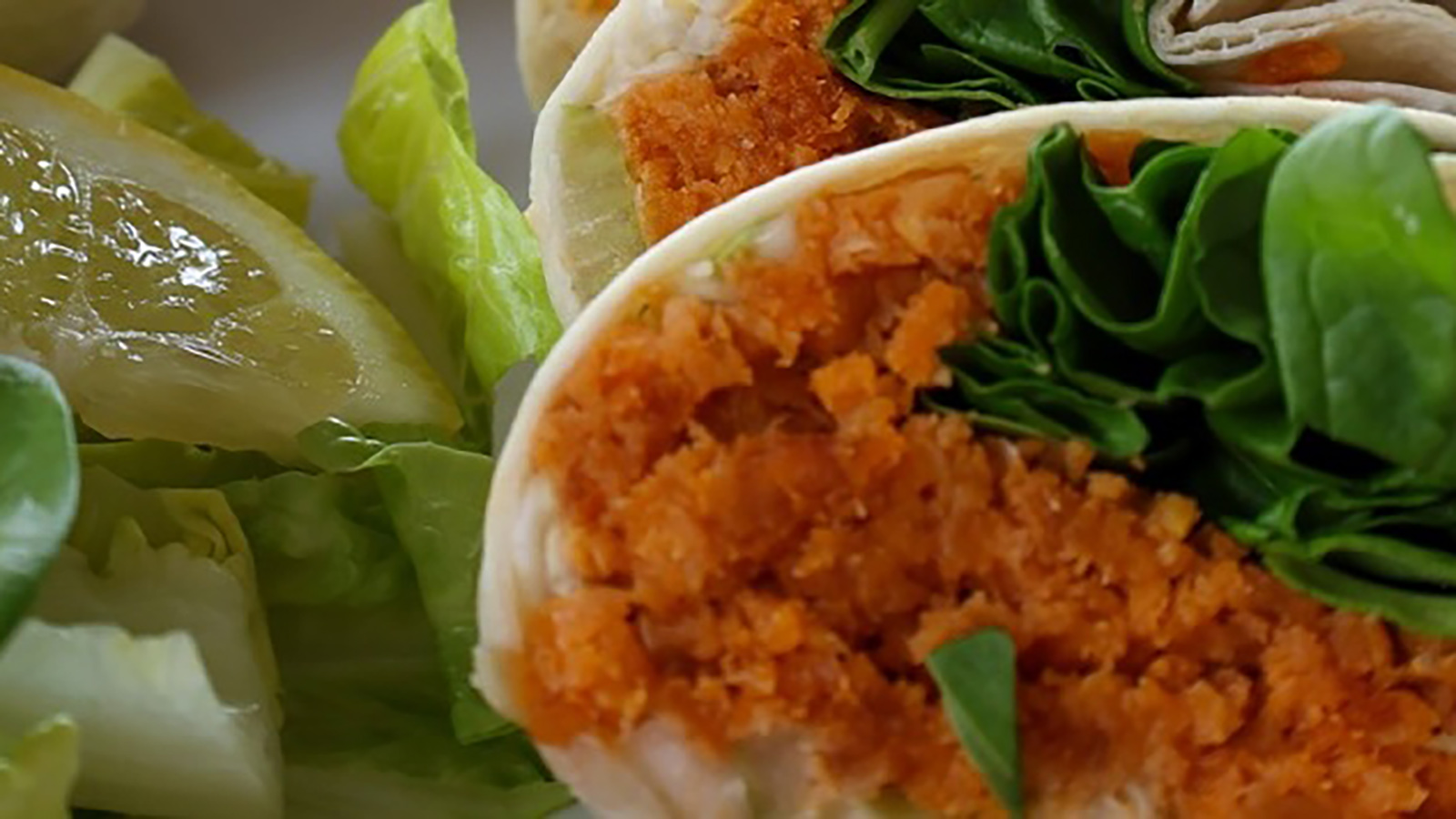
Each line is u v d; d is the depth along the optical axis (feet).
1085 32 0.85
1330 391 0.71
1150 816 0.76
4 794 0.77
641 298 0.76
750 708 0.75
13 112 0.93
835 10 0.87
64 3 1.04
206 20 1.10
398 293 1.03
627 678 0.75
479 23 1.12
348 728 0.90
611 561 0.75
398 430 0.93
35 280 0.90
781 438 0.75
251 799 0.85
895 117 0.87
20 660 0.82
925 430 0.75
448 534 0.90
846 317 0.76
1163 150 0.75
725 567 0.75
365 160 1.04
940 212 0.75
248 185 1.03
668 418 0.75
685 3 0.87
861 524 0.75
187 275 0.93
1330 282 0.70
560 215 0.88
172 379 0.91
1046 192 0.74
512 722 0.79
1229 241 0.72
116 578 0.87
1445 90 0.85
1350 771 0.75
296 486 0.91
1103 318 0.73
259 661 0.88
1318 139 0.70
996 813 0.76
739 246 0.76
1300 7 0.84
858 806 0.76
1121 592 0.75
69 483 0.77
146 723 0.83
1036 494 0.75
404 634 0.91
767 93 0.87
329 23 1.11
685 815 0.77
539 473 0.76
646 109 0.88
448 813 0.88
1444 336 0.70
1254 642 0.76
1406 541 0.74
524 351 0.96
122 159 0.94
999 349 0.75
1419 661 0.75
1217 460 0.75
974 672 0.74
